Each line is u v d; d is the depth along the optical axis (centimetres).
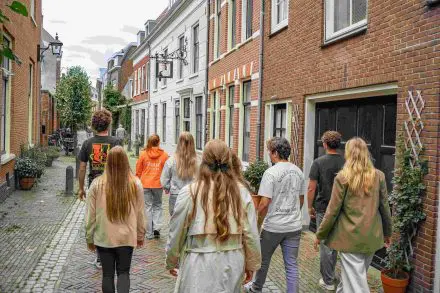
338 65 661
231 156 299
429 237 457
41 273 536
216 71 1430
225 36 1325
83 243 677
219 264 283
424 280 462
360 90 604
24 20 1291
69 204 996
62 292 478
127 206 399
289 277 434
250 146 1077
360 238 390
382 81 551
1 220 821
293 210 438
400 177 486
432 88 462
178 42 2017
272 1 948
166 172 614
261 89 998
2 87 1009
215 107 1477
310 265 581
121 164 401
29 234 724
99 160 539
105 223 399
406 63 505
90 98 2594
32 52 1519
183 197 291
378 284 517
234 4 1287
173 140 2120
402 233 487
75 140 2475
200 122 1688
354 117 652
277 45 911
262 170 878
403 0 511
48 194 1121
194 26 1753
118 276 405
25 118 1368
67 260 589
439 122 453
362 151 400
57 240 690
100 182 405
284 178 434
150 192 711
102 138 545
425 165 468
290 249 441
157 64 2000
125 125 3800
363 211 392
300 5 796
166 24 2216
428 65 469
